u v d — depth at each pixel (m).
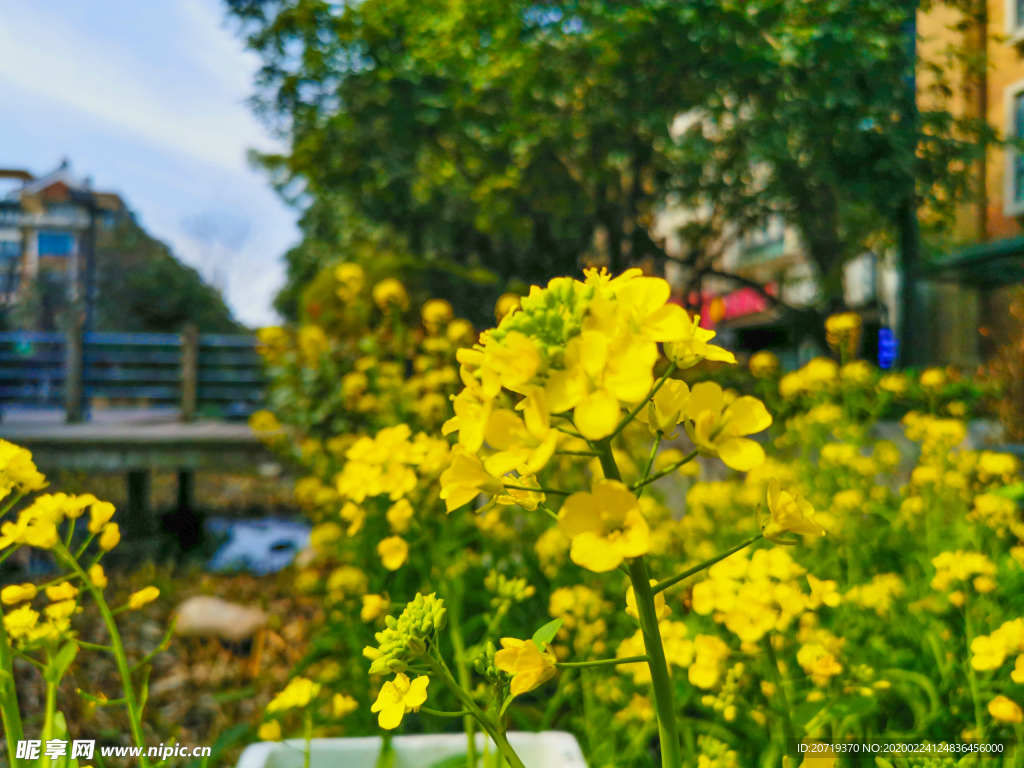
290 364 5.45
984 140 7.62
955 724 1.59
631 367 0.61
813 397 3.38
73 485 6.39
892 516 2.51
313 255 15.88
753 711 1.39
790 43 7.29
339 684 2.03
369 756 1.25
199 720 2.71
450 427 0.71
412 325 6.64
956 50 7.84
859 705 1.35
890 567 2.46
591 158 10.19
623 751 1.81
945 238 8.83
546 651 0.74
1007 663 1.51
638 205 11.30
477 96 8.93
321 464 3.78
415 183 10.16
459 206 10.66
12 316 33.53
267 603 4.07
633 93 8.75
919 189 7.95
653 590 0.74
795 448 3.58
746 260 20.36
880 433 4.15
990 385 4.66
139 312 33.38
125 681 1.16
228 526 7.36
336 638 2.28
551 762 1.21
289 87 9.78
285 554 6.01
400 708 0.75
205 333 33.28
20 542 1.14
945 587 1.75
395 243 11.81
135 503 6.71
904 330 8.12
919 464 2.94
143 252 39.94
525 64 8.34
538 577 2.60
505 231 10.84
